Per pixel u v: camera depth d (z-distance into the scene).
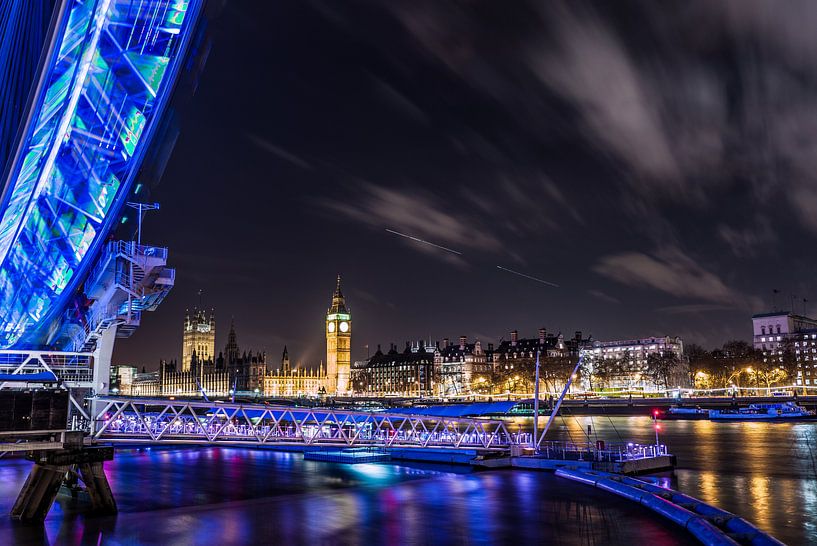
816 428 135.50
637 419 177.38
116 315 59.91
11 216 58.59
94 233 62.88
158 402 56.44
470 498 55.50
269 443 66.12
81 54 50.09
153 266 64.00
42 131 52.09
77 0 46.03
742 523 41.16
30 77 46.69
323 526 46.12
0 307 73.06
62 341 74.50
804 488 60.12
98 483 49.41
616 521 45.41
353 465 79.56
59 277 66.81
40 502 46.91
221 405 61.47
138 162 59.69
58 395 46.56
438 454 79.94
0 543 41.53
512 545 40.72
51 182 59.94
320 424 72.25
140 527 45.81
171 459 88.88
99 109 55.62
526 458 74.25
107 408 53.22
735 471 70.69
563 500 53.38
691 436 116.88
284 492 60.03
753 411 173.00
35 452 46.59
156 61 54.94
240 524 46.69
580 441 107.56
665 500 48.41
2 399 43.94
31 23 47.50
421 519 47.94
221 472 74.56
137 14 51.41
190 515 49.72
